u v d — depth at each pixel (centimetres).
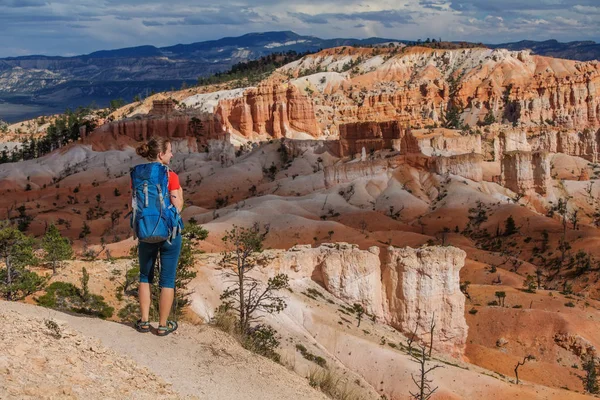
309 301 7169
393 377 6350
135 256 4722
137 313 3916
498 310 9700
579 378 8306
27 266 4288
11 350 1145
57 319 1464
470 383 6412
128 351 1440
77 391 1077
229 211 18025
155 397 1208
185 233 4819
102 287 4172
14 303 1606
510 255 14375
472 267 12525
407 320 7900
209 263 6119
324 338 6588
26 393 981
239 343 1856
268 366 1692
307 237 14675
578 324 9325
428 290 7875
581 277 12412
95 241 13738
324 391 1866
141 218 1466
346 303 7769
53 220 17212
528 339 9162
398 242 14562
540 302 10169
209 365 1525
